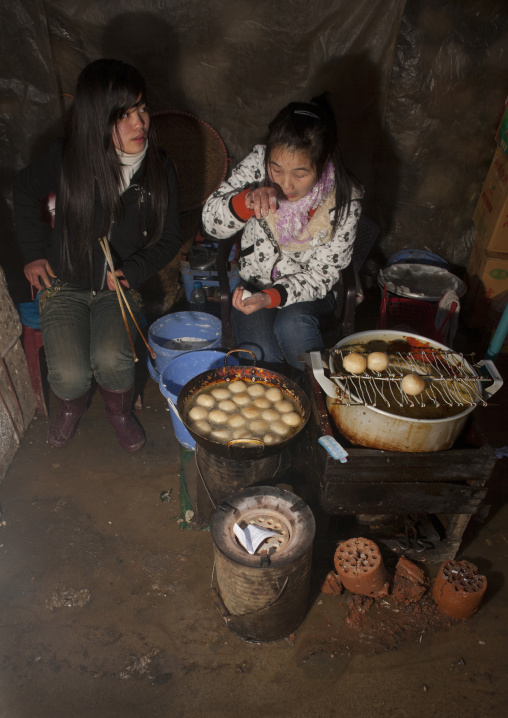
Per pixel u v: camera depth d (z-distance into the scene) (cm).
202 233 410
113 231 292
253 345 298
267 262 299
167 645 229
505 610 246
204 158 392
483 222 403
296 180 252
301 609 231
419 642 233
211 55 367
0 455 296
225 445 223
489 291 406
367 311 441
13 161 386
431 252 432
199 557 264
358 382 236
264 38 360
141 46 361
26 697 212
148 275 298
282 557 205
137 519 281
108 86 247
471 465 227
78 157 263
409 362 248
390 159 405
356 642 233
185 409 258
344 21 352
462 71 370
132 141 263
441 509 242
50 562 259
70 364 290
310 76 375
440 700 214
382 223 434
